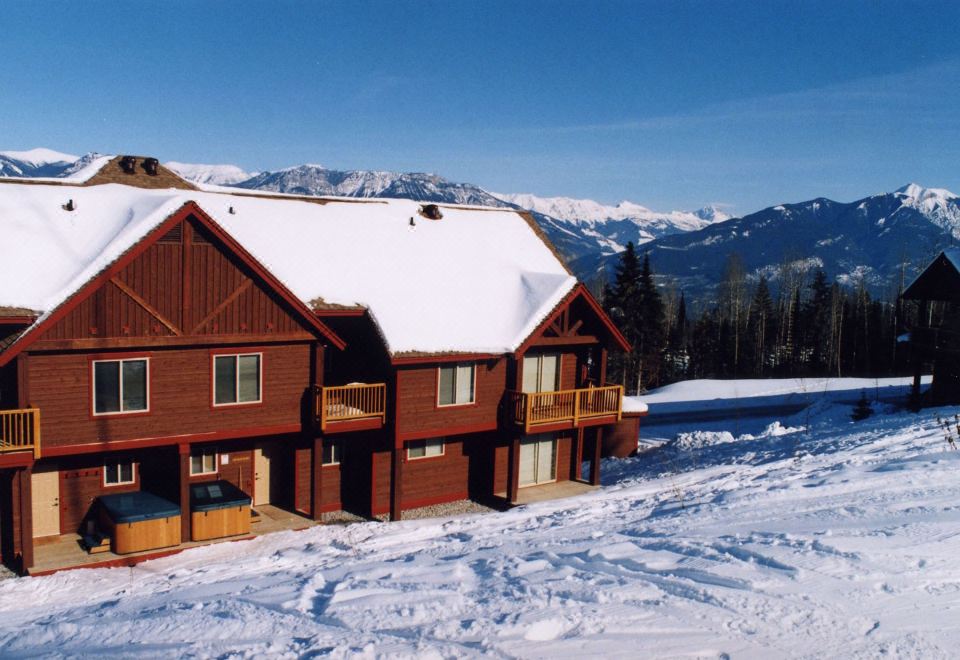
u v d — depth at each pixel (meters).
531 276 25.91
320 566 14.55
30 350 17.23
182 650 8.58
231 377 20.17
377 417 22.06
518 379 24.55
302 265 23.14
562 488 26.33
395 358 21.30
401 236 26.42
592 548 12.23
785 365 77.19
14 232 19.39
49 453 17.67
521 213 31.64
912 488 14.42
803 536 11.33
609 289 60.38
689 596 9.17
